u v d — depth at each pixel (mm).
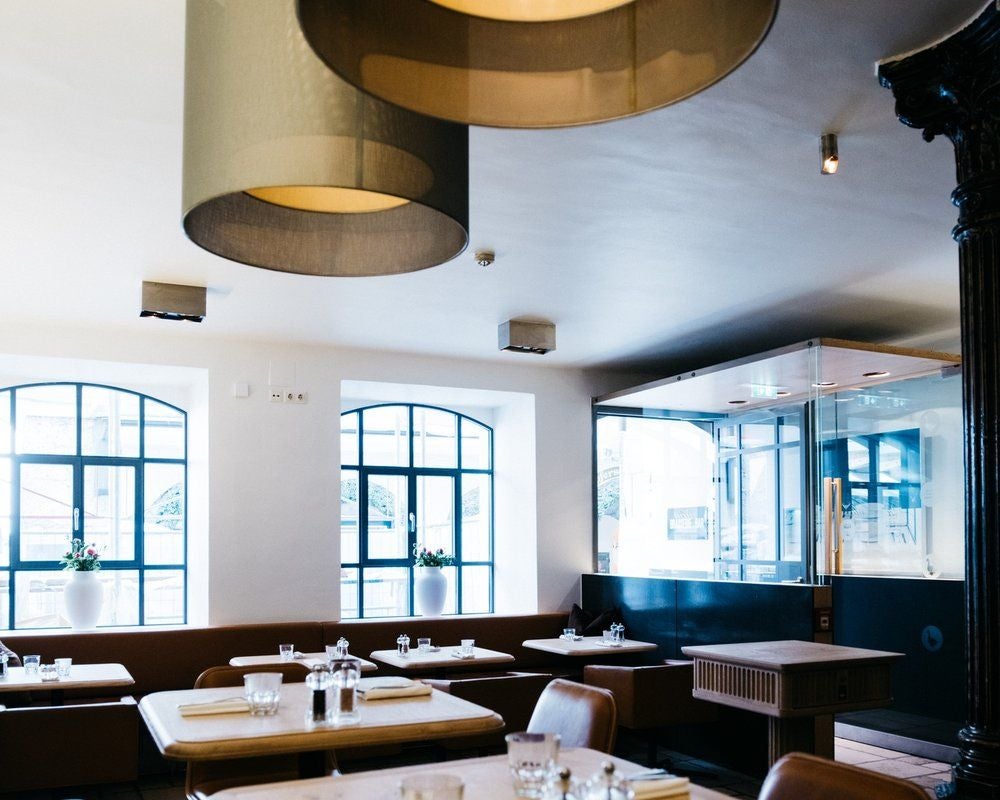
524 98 1481
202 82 1985
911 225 5395
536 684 6168
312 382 8641
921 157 4438
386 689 3678
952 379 7414
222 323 7695
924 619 6930
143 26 3221
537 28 1497
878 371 7582
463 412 10469
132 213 5059
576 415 9898
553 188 4770
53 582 8617
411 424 10250
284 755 4086
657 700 6547
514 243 5656
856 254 5953
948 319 7859
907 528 7410
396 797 2225
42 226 5254
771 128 4102
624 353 9133
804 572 7680
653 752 6629
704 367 9906
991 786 3441
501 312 7395
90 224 5230
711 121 4023
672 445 9109
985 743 3512
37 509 8617
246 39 1905
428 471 10266
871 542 7496
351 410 10008
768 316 7660
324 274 2193
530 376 9711
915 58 3482
